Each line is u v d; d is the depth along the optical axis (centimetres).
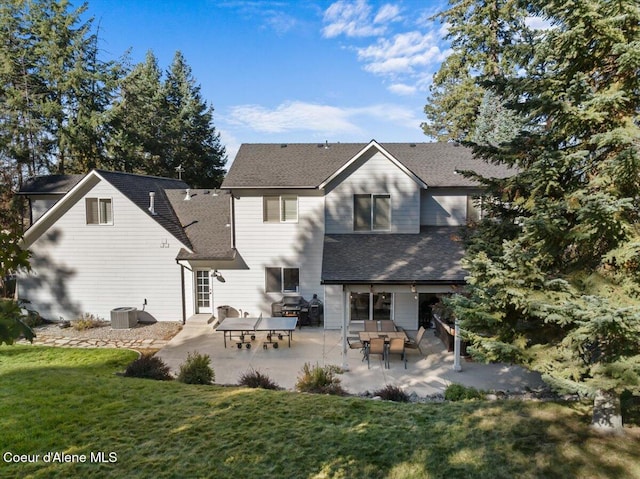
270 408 855
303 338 1543
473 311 729
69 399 888
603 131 673
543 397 963
